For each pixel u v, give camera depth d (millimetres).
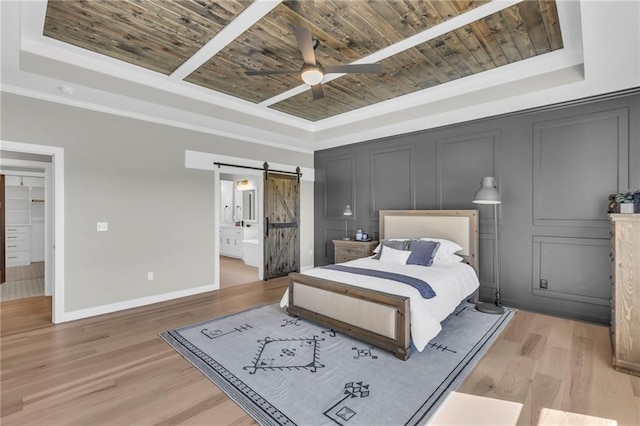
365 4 2332
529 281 3852
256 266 6902
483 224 4207
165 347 2904
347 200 5957
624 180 3234
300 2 2305
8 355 2740
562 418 1889
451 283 3348
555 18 2516
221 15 2473
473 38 2811
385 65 3324
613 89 3199
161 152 4340
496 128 4086
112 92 3332
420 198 4852
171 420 1911
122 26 2609
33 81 3025
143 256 4176
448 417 1917
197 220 4734
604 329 3230
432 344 2920
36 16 2445
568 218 3574
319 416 1938
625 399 2059
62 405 2053
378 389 2217
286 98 4289
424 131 4789
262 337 3115
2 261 5426
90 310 3738
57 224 3510
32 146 3330
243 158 5332
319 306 3311
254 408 2018
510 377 2348
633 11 1908
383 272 3406
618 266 2408
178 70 3434
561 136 3609
